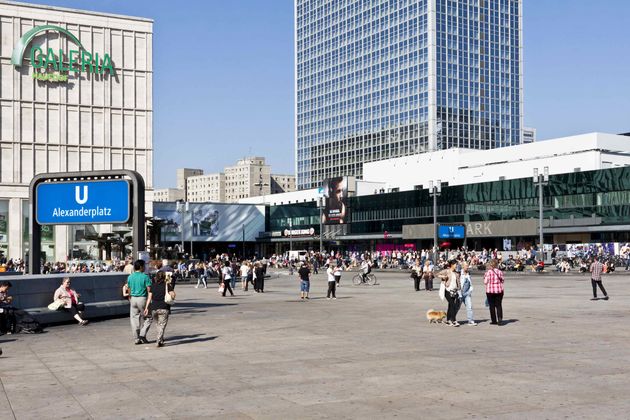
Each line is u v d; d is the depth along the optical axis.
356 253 107.69
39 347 17.17
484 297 35.28
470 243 98.44
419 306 29.81
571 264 73.50
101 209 27.97
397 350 15.80
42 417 9.58
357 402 10.36
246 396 10.85
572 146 95.69
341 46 184.12
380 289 45.34
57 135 89.56
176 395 10.98
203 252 124.44
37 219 29.03
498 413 9.59
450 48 162.00
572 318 23.27
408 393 10.98
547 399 10.46
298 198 137.00
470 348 16.06
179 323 22.83
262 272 44.44
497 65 171.25
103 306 25.62
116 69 93.56
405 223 108.38
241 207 125.31
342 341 17.53
